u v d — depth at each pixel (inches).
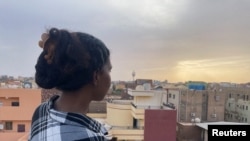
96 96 36.7
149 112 497.0
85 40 35.2
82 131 31.0
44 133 31.8
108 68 37.9
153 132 494.3
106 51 37.4
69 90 34.7
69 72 33.7
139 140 491.5
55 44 34.3
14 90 429.1
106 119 550.6
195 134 553.0
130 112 544.7
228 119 644.1
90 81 35.3
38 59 35.6
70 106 35.0
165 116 498.0
